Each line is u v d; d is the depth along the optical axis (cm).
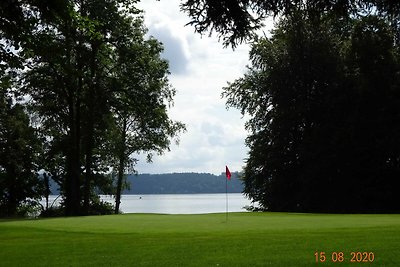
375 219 1919
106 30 3878
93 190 5194
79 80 3947
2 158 4938
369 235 1315
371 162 4197
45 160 4947
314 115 4491
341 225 1627
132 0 3891
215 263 977
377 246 1129
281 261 981
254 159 4788
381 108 4122
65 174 4984
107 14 3784
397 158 4203
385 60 4200
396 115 4094
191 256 1057
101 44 3975
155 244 1236
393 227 1506
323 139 4275
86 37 3691
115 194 5338
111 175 5272
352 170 4222
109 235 1456
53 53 2511
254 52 4703
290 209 4553
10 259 1077
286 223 1777
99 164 5106
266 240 1258
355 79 4200
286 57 4525
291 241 1231
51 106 4344
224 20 1083
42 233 1541
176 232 1496
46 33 2477
